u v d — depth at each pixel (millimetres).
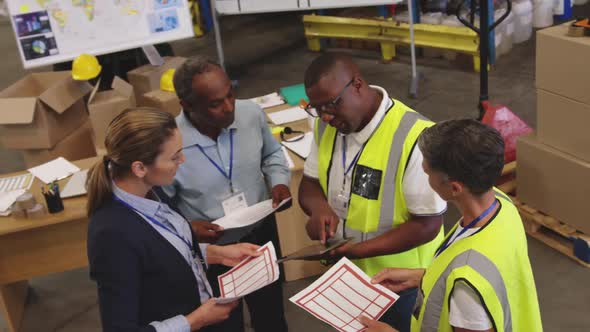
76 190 2961
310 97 1830
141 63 5410
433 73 5629
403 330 2129
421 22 5730
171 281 1724
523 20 5938
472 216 1445
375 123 1878
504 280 1372
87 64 4004
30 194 2854
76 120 4176
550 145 3207
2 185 3105
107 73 5379
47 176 3154
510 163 3613
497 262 1365
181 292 1758
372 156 1904
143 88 4430
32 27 4676
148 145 1584
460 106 4980
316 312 1736
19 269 3035
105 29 4824
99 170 1641
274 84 5910
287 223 3201
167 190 2230
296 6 5301
